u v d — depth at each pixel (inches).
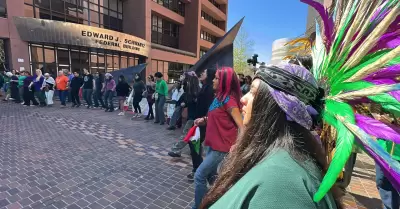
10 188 120.1
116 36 691.4
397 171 19.1
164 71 980.6
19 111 344.2
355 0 27.2
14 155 166.2
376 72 22.7
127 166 152.0
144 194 117.9
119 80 342.3
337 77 25.9
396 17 22.6
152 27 977.5
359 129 21.7
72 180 130.6
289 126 25.5
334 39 28.3
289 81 25.3
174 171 145.7
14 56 511.5
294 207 20.2
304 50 43.0
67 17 644.7
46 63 573.9
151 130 251.1
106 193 118.0
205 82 123.7
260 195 21.2
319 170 24.9
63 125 263.9
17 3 510.0
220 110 81.7
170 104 271.0
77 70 639.8
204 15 1427.2
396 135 20.2
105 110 366.3
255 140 27.0
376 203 109.2
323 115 26.0
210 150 85.0
